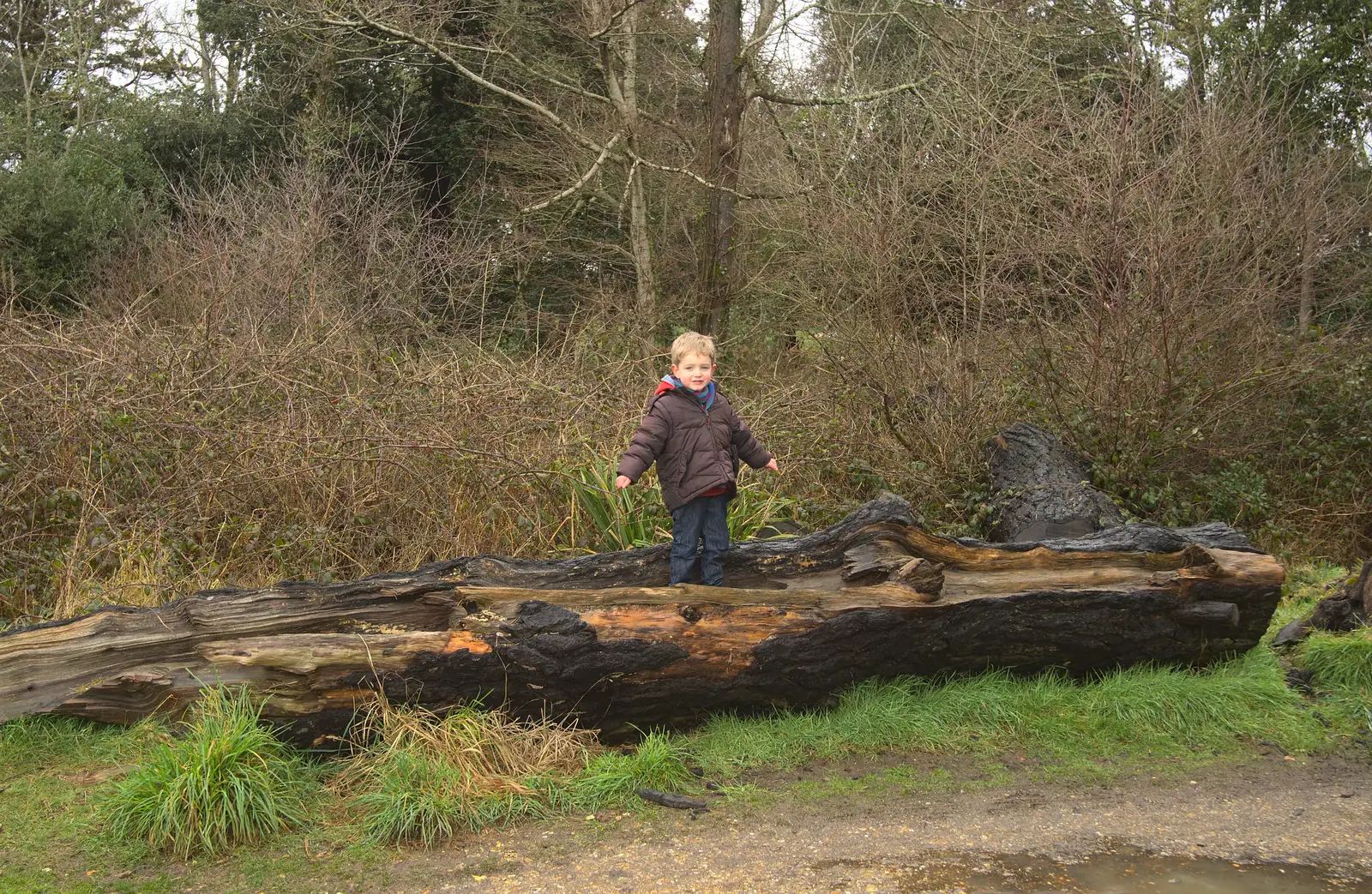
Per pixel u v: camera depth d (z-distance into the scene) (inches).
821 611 180.5
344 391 287.7
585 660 167.5
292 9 565.9
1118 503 323.9
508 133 733.9
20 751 159.6
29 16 879.7
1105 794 160.9
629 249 694.5
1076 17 566.9
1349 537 347.3
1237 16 626.2
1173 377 326.6
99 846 138.7
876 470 321.7
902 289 405.1
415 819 145.6
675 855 140.2
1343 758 175.5
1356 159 518.9
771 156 632.4
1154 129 370.6
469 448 263.9
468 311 601.3
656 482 260.4
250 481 258.2
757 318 627.5
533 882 132.6
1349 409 355.6
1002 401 350.0
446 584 173.0
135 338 306.3
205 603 166.1
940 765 172.2
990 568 195.8
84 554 237.8
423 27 569.9
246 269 417.7
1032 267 381.4
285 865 136.5
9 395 260.1
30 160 636.1
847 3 616.4
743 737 177.8
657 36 648.4
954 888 129.8
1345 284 425.7
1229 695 191.9
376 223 503.2
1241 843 143.2
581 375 324.8
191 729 158.2
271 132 787.4
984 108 431.8
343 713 160.9
